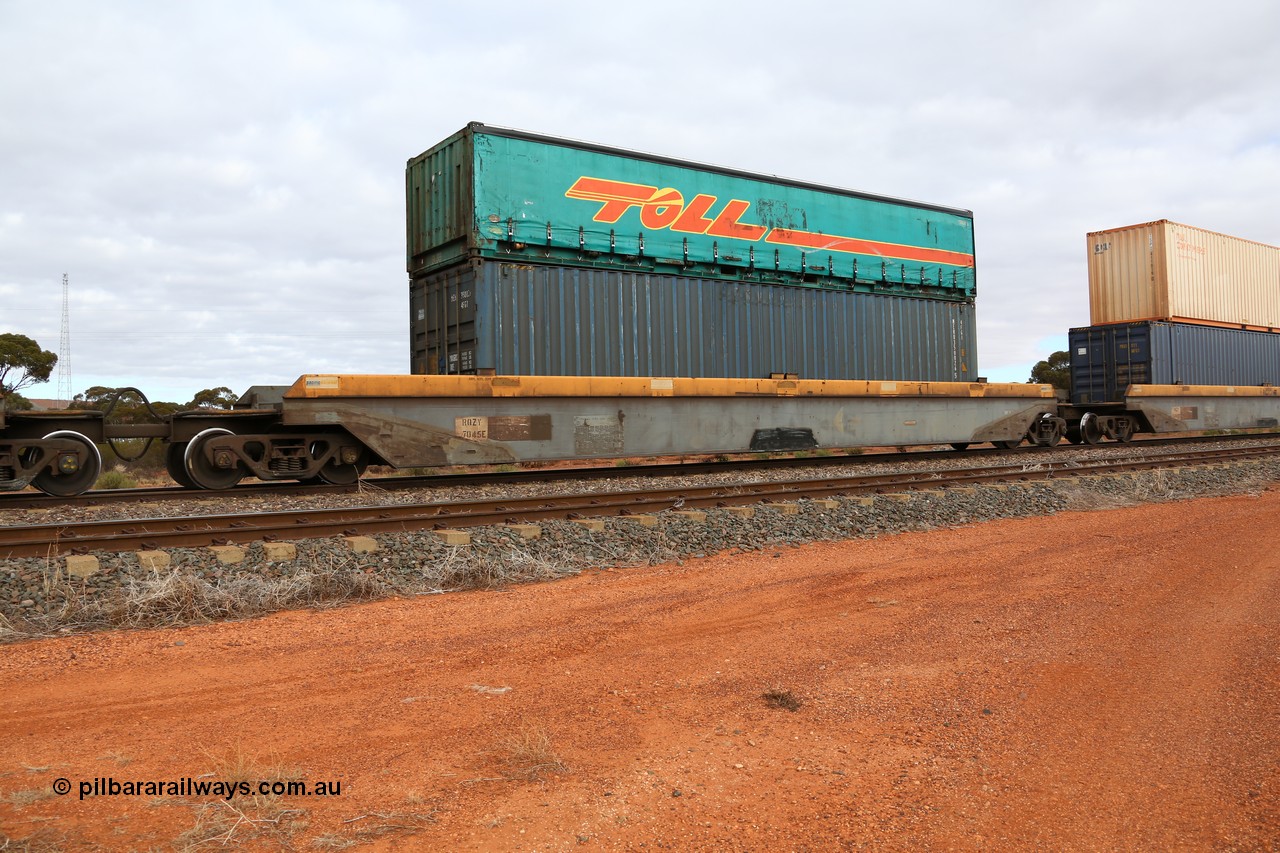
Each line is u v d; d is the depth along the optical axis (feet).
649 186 48.70
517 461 41.73
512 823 9.29
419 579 21.76
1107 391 77.77
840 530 30.27
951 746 11.59
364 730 12.03
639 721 12.50
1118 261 80.94
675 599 20.45
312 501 33.35
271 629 17.58
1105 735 11.91
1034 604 19.77
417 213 47.83
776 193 54.44
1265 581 21.66
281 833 8.96
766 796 10.06
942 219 64.03
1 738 11.62
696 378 48.32
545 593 21.21
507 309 42.88
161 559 20.51
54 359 103.50
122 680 14.17
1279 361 91.81
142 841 8.77
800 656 15.84
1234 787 10.16
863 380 55.83
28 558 20.39
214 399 45.70
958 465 52.29
